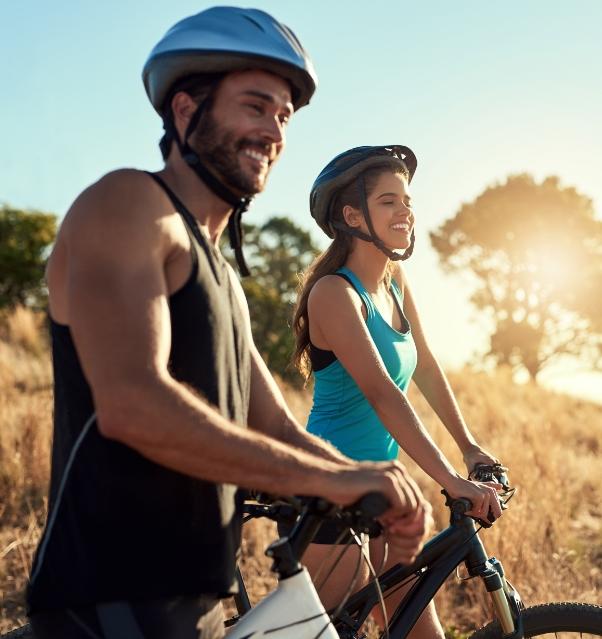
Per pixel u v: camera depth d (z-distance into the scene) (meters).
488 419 9.39
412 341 2.70
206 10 1.63
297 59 1.61
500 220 43.44
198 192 1.63
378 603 2.47
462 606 4.21
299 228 38.88
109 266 1.43
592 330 43.62
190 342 1.53
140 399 1.37
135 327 1.41
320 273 2.62
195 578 1.56
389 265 2.72
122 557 1.51
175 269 1.53
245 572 4.30
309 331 2.62
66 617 1.54
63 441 1.56
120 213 1.46
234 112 1.60
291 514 2.13
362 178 2.56
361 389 2.45
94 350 1.40
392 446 2.65
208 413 1.41
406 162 2.67
